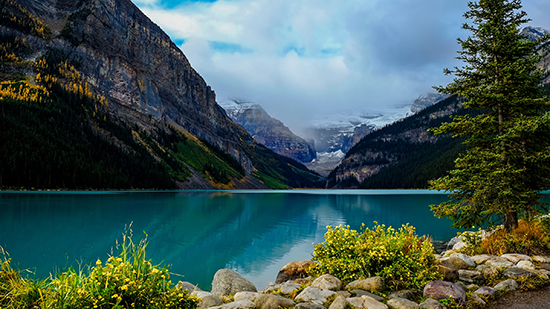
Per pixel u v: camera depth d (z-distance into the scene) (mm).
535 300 7277
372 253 9328
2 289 6098
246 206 60125
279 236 28297
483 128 14172
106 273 6254
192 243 24734
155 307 6188
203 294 8852
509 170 12656
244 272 17547
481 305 7137
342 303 6949
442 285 7812
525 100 13125
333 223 36438
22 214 37469
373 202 72500
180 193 110250
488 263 10789
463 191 14500
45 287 6352
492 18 14289
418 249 10102
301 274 12516
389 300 7371
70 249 20938
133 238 25391
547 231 12906
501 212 13148
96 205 51531
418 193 128875
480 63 14797
